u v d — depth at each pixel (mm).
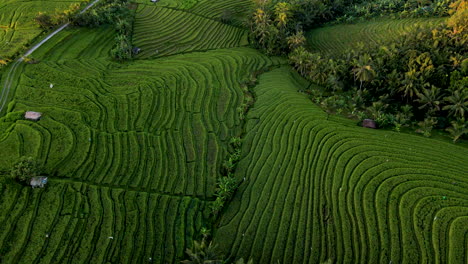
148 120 47812
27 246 30969
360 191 37562
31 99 48000
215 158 43625
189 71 59469
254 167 42281
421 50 55812
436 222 33406
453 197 35656
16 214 32812
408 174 38656
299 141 45281
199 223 36094
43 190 35531
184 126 47969
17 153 38906
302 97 55000
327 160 41969
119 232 33406
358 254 32375
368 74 52938
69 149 40375
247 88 57531
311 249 33250
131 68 59625
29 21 66875
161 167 41250
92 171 38969
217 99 53938
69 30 64625
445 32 57688
